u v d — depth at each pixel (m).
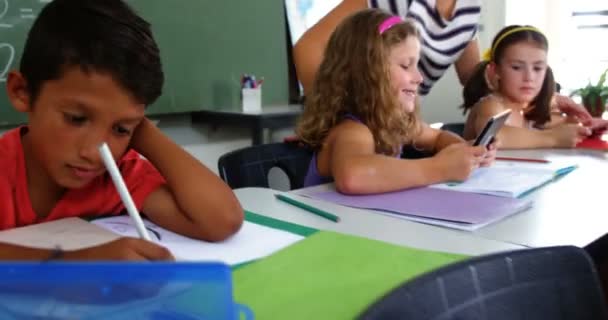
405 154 1.51
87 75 0.61
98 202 0.83
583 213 0.87
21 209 0.78
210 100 2.40
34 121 0.66
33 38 0.66
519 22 3.13
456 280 0.48
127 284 0.31
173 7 2.24
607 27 3.01
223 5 2.38
